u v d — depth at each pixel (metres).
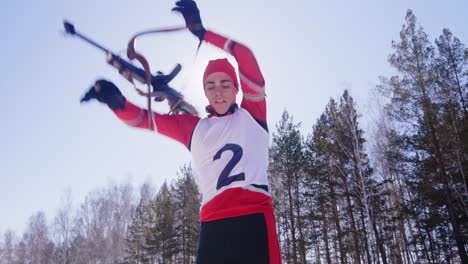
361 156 21.64
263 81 1.99
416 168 21.38
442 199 19.86
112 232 51.78
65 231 49.94
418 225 21.95
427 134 20.31
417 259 23.22
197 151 1.97
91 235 52.22
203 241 1.79
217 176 1.85
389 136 21.78
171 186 36.16
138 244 40.25
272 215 1.85
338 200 25.08
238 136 1.91
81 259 49.50
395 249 24.22
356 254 23.69
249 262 1.69
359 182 20.81
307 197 26.61
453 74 21.44
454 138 19.58
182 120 2.09
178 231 36.72
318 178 25.30
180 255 37.88
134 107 2.09
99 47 2.01
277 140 26.59
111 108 2.05
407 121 21.02
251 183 1.82
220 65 2.03
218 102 2.01
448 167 20.50
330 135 23.17
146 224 38.34
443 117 20.44
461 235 19.06
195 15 1.97
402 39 21.19
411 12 21.47
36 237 58.59
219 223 1.77
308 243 25.23
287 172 25.89
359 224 25.09
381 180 23.34
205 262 1.73
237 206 1.77
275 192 25.67
